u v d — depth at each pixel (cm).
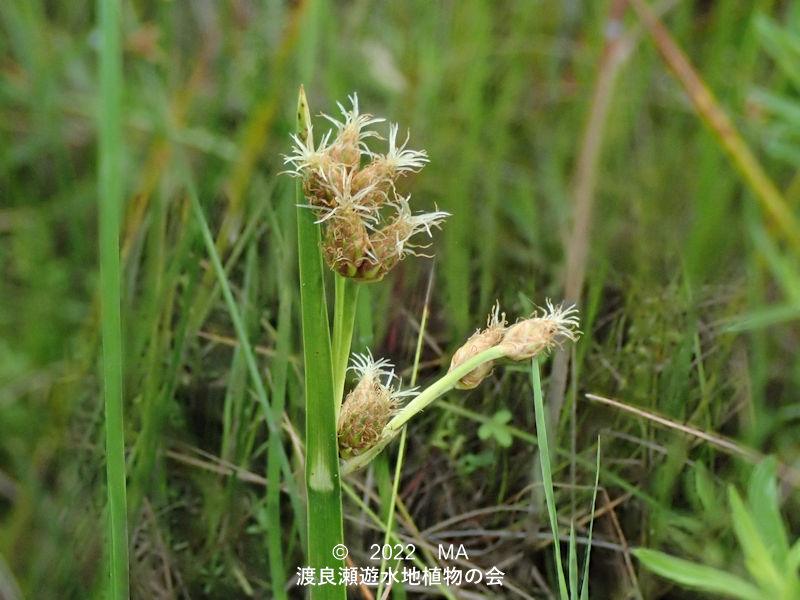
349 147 14
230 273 29
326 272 27
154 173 28
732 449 26
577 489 27
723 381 28
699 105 29
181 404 27
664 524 25
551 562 26
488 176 32
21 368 30
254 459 27
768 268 31
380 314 29
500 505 27
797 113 32
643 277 29
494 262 31
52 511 26
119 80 17
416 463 28
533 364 16
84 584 25
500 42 38
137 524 25
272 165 28
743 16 38
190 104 32
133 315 27
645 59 36
